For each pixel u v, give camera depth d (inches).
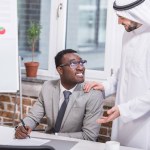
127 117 80.7
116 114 80.9
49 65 138.1
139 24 82.9
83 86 99.1
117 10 81.1
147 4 79.4
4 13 125.3
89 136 93.1
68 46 137.6
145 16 78.9
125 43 87.8
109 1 123.0
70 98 96.8
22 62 142.7
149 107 80.5
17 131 85.8
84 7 205.9
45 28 139.1
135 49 84.4
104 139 120.3
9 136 86.6
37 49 140.9
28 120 99.1
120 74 88.7
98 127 95.2
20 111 126.6
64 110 97.0
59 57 97.7
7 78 125.4
